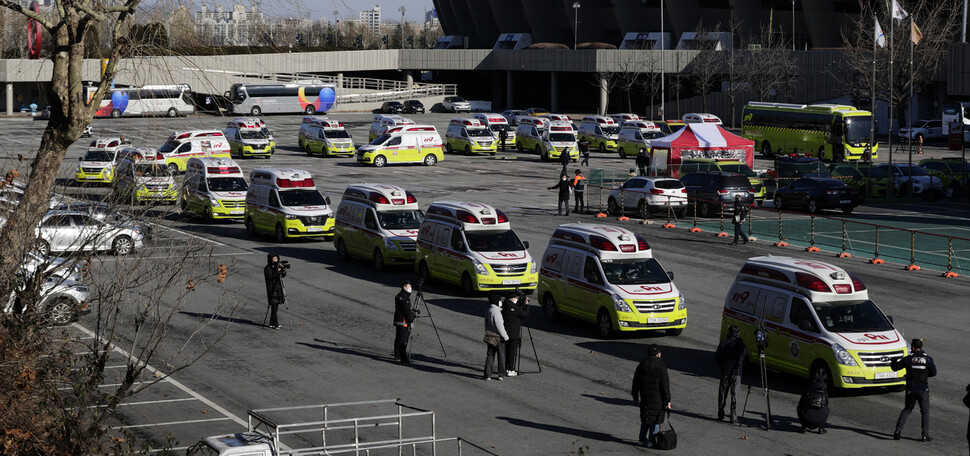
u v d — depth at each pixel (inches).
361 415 714.8
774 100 3998.5
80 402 505.7
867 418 731.4
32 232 519.5
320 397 756.6
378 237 1279.5
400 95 4753.9
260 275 1240.8
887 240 1550.2
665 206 1715.1
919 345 684.1
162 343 890.7
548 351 912.3
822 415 685.9
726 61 4116.6
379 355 885.8
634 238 995.3
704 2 4672.7
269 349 895.7
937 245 1504.7
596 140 3125.0
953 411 746.8
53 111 522.0
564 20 5118.1
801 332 802.8
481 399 760.3
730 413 718.5
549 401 758.5
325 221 1491.1
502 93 5492.1
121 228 591.8
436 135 2615.7
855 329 790.5
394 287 1189.7
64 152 529.3
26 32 619.2
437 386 794.2
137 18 520.7
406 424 694.5
